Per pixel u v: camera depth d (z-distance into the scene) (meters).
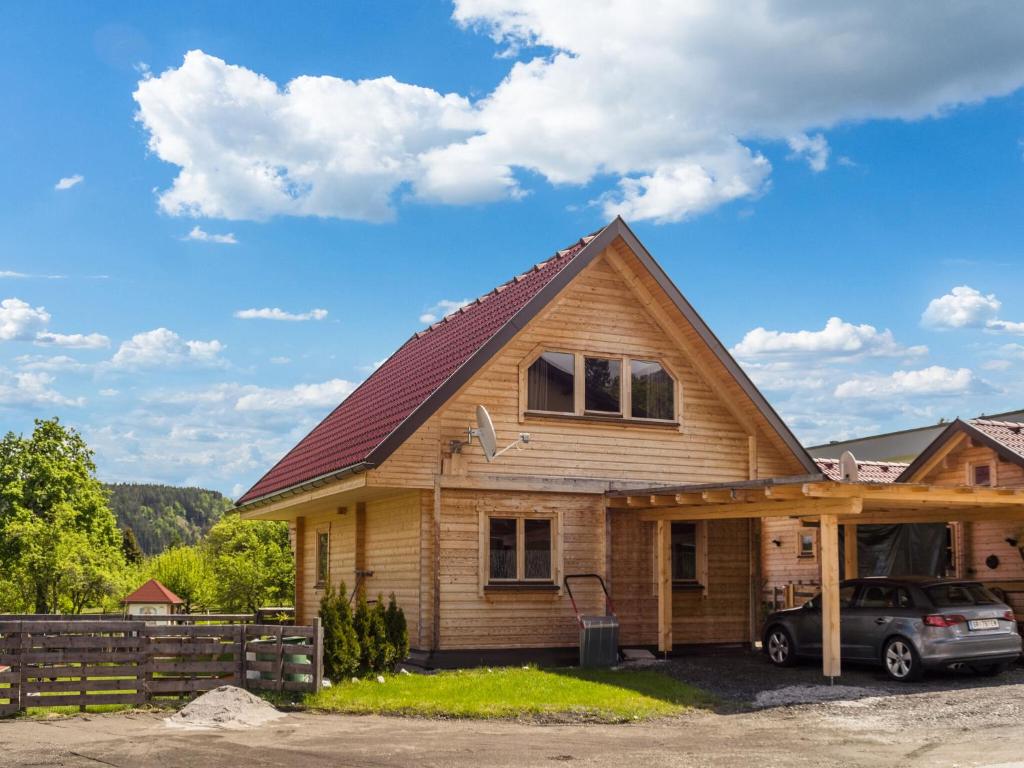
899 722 13.03
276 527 40.97
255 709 13.94
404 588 19.20
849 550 21.69
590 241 19.84
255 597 37.84
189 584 42.69
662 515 19.75
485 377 19.16
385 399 21.88
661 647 19.59
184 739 11.98
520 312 18.94
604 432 20.20
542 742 11.77
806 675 17.33
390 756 10.80
